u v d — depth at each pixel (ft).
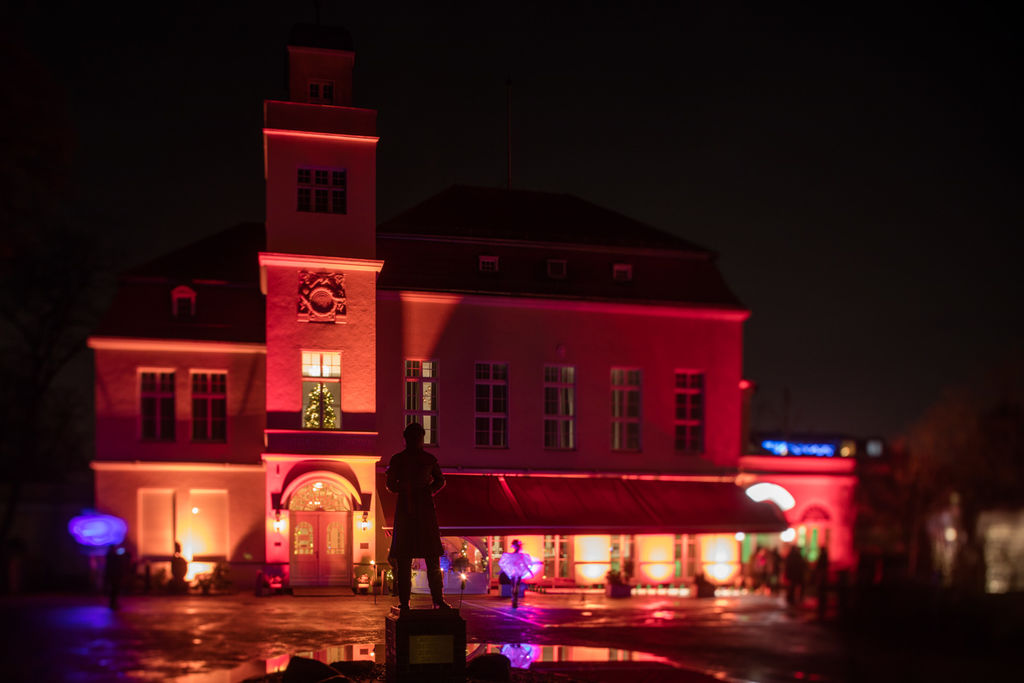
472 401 84.33
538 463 91.66
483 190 99.30
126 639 71.46
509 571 61.77
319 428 78.38
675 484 103.30
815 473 117.80
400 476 45.39
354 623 55.01
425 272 86.89
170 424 112.06
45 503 151.84
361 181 87.35
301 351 81.97
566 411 97.45
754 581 106.22
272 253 83.61
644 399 103.40
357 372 81.20
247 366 113.39
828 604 104.94
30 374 147.54
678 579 101.55
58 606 94.63
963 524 159.12
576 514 86.94
